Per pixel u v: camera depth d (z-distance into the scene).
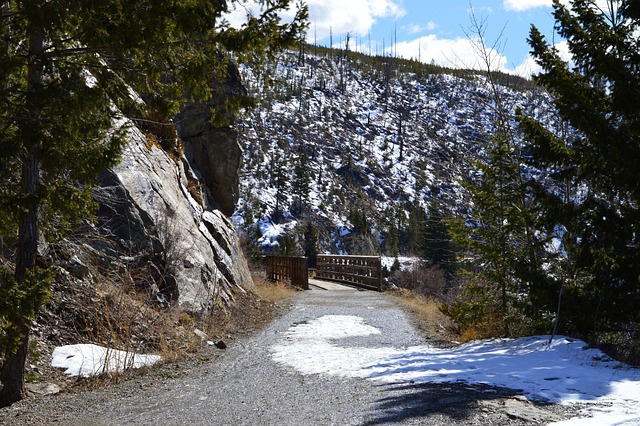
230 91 19.11
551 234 10.60
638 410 5.02
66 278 9.18
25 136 5.88
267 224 84.69
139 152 13.30
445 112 137.88
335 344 10.50
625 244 8.91
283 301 18.09
